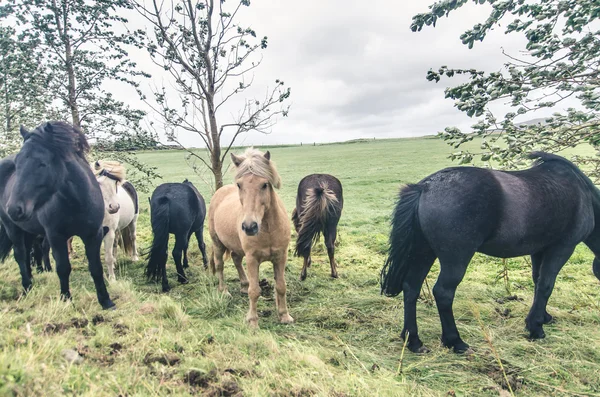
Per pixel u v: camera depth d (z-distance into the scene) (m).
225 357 3.08
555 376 3.13
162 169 32.78
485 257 7.13
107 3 8.48
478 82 3.89
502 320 4.30
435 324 4.24
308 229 5.87
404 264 3.69
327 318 4.50
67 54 9.37
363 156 40.59
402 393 2.73
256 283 4.37
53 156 3.93
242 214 4.29
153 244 5.61
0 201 4.83
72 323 3.54
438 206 3.46
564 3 3.27
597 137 4.12
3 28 8.72
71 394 2.19
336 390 2.66
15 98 9.39
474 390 2.96
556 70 3.59
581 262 6.76
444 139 4.45
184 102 7.77
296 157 45.62
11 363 2.22
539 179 3.71
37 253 6.21
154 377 2.60
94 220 4.39
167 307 4.19
